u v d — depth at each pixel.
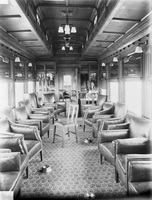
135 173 2.10
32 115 5.26
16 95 6.57
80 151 4.21
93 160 3.71
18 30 4.51
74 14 5.82
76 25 6.88
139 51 4.04
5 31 4.55
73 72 10.34
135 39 4.40
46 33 7.32
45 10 5.46
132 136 3.27
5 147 2.79
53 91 9.79
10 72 5.58
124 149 2.78
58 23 6.59
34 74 9.34
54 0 4.72
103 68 8.52
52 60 10.00
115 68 6.49
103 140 3.44
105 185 2.77
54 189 2.67
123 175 2.39
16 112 4.48
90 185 2.78
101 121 4.04
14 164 2.34
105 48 6.93
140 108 4.57
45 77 9.66
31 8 4.24
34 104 6.70
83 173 3.16
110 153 2.98
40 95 9.61
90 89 9.84
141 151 2.81
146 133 2.86
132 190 2.03
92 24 5.93
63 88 10.41
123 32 4.63
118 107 4.75
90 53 8.33
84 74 9.95
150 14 3.33
